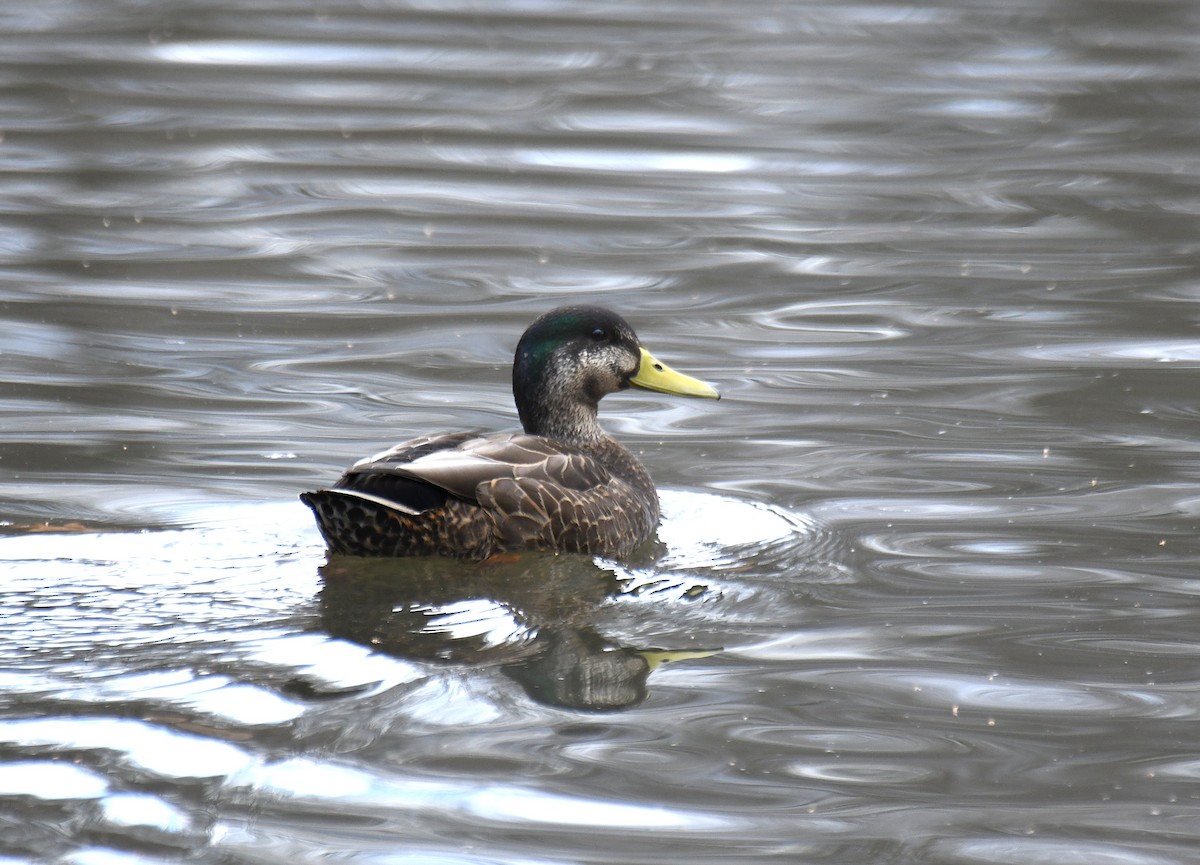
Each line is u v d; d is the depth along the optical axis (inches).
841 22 1429.6
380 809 306.2
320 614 398.3
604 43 1349.7
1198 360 651.5
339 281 757.9
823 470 537.3
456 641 386.9
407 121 1100.5
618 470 502.0
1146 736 346.6
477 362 649.0
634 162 1008.2
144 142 1024.9
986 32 1381.6
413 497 433.7
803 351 669.3
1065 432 571.2
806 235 855.7
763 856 297.3
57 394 593.0
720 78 1230.9
